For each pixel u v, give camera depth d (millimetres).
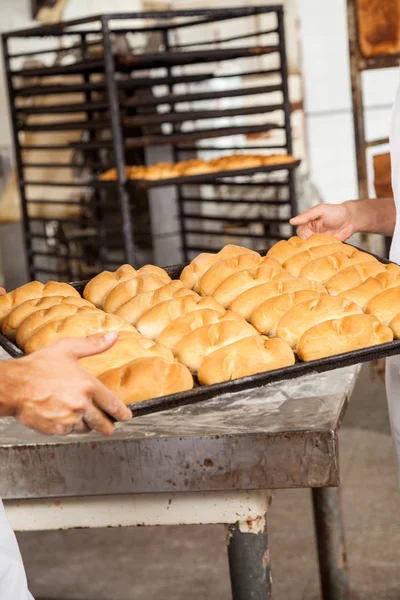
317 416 1384
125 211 4086
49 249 5828
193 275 1987
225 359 1465
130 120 4066
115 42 5199
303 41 8867
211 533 3291
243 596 1521
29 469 1405
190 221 6250
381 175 3717
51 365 1139
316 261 1938
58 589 2926
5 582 1297
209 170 4453
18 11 6809
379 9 3984
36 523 1564
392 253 2119
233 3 8352
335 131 9234
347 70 8961
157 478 1378
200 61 4559
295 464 1327
